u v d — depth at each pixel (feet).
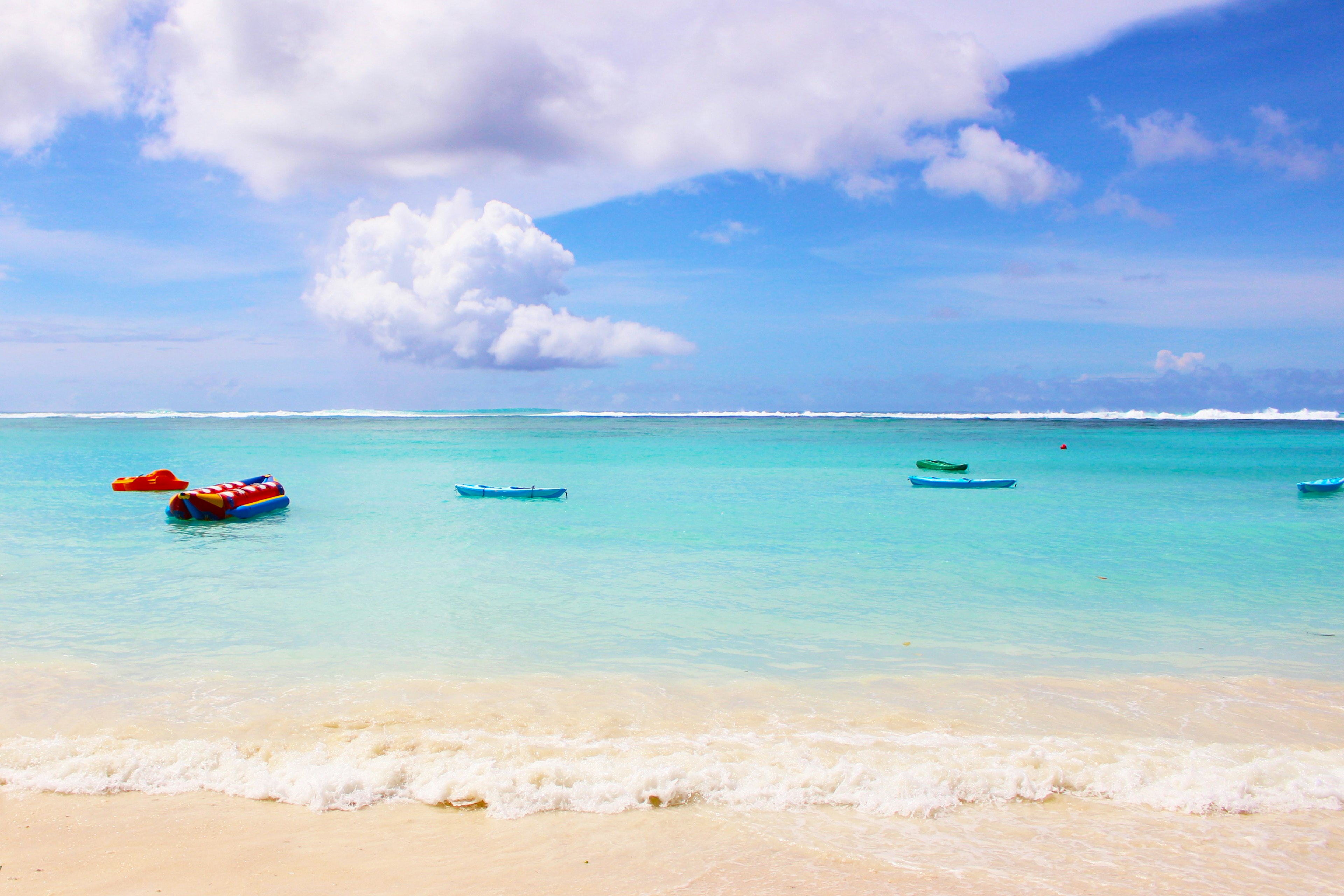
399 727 22.72
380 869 16.17
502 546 53.98
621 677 27.55
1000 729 23.13
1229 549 53.83
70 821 17.80
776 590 41.22
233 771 20.04
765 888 15.51
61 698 24.80
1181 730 23.26
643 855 16.76
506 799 18.94
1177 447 178.40
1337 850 17.20
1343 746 22.31
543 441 194.29
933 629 34.12
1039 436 230.48
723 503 77.82
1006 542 56.18
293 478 103.04
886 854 16.90
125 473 106.32
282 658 29.22
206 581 42.63
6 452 146.51
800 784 19.71
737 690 26.32
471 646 31.01
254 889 15.38
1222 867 16.47
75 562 47.85
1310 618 36.04
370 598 39.11
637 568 46.88
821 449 167.22
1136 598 39.78
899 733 22.82
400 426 305.32
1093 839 17.63
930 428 285.23
